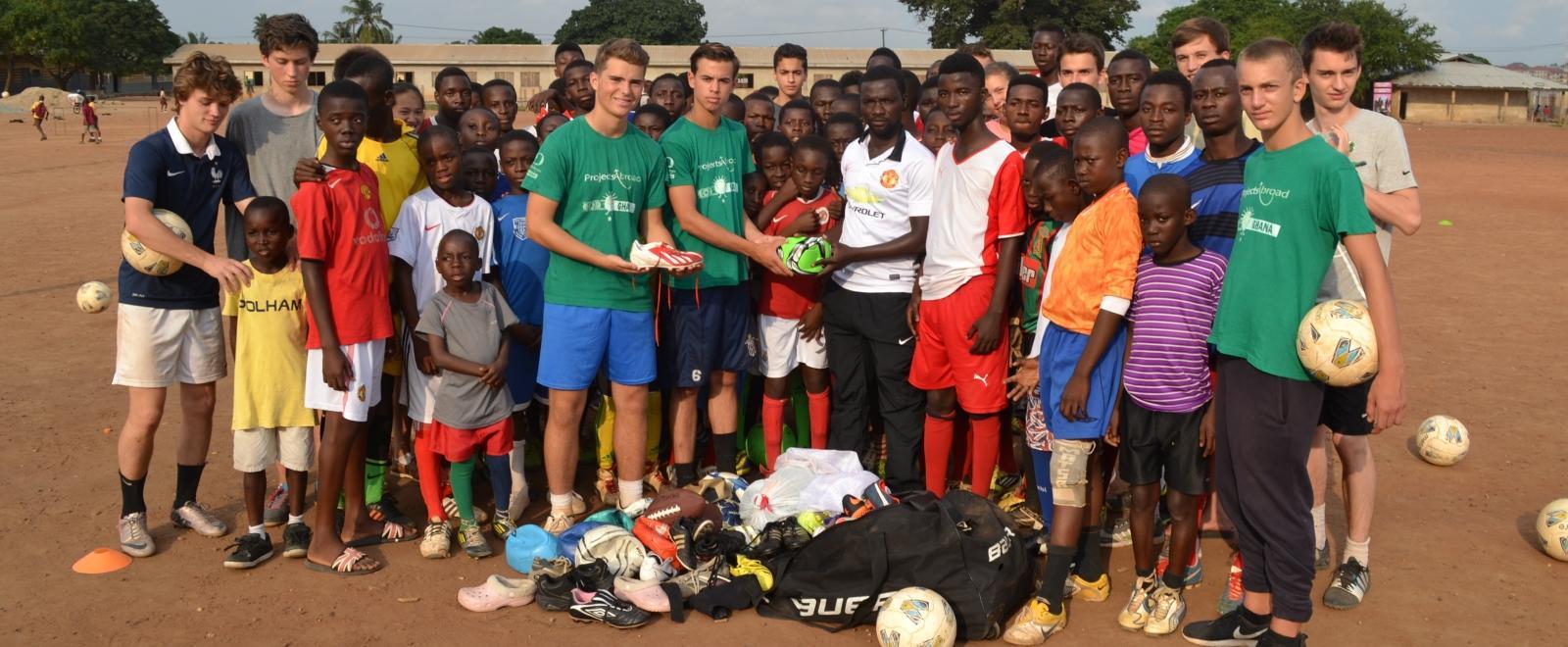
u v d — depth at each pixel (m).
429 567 5.66
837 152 6.97
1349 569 5.29
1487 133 55.09
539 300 6.54
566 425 5.84
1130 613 5.00
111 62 97.12
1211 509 6.19
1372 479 5.21
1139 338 4.75
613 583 5.23
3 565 5.58
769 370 6.68
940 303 5.82
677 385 6.37
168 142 5.56
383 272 5.56
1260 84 4.24
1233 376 4.46
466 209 6.15
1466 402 8.72
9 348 10.09
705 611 5.07
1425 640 4.89
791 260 6.04
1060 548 4.88
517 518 6.28
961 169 5.70
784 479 5.73
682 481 6.56
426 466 5.82
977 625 4.85
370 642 4.83
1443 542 5.99
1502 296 13.22
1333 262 5.05
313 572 5.56
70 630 4.90
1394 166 5.20
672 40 97.94
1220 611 5.11
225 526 6.04
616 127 5.72
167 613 5.09
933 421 6.10
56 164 30.19
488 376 5.64
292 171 6.25
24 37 90.00
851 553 4.95
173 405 8.52
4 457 7.17
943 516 4.95
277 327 5.51
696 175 6.30
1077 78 7.70
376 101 5.98
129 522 5.70
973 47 10.28
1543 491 6.78
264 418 5.54
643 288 5.80
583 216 5.68
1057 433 4.95
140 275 5.48
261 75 65.62
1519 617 5.11
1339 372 4.17
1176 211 4.52
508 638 4.88
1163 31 74.25
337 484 5.57
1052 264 5.14
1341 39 5.22
